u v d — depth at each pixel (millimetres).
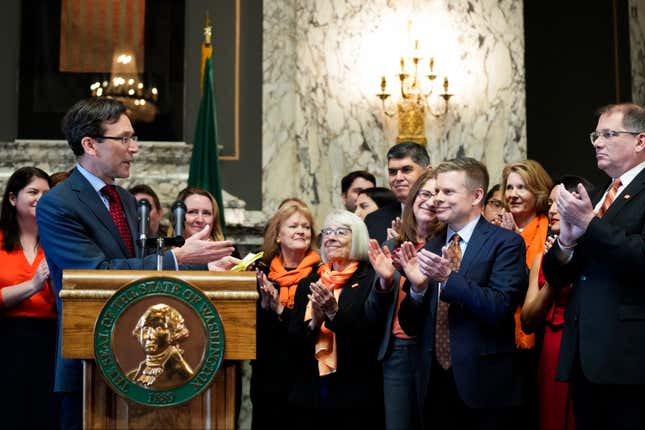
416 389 4258
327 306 4387
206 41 7566
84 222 3438
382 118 7941
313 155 7906
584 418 3576
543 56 8953
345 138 7922
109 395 2928
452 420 3871
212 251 3248
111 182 3693
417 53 7957
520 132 7891
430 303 3963
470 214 4008
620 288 3480
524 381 3871
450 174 3998
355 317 4402
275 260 5086
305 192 7875
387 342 4355
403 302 4023
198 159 7176
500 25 7992
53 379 4664
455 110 7926
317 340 4480
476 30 8000
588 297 3535
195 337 2914
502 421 3764
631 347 3430
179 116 7926
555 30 8969
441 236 4176
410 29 8008
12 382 4617
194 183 7125
